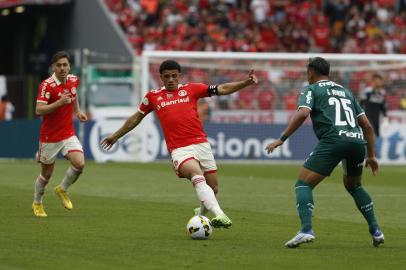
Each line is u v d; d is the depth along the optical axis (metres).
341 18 101.19
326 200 44.94
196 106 31.03
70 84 36.38
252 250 27.33
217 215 29.30
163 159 75.75
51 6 100.00
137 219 35.25
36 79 94.69
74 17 97.56
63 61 35.91
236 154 77.00
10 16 106.00
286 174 63.16
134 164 71.44
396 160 77.62
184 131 30.61
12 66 108.62
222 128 76.75
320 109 27.98
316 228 33.41
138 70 83.75
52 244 28.14
